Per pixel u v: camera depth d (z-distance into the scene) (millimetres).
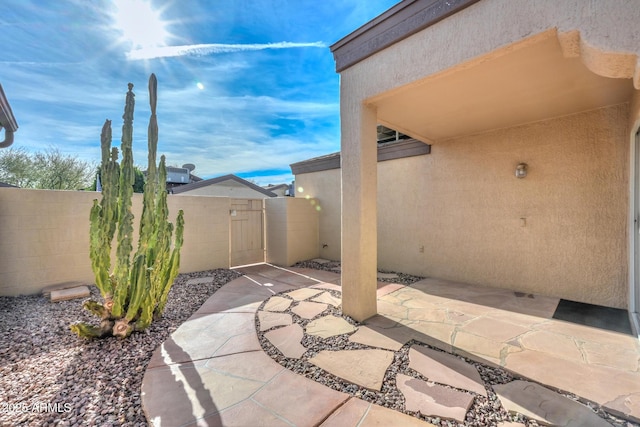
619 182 4707
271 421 2254
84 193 5996
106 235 3883
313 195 10164
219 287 6309
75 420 2299
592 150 4930
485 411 2348
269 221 9383
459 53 3154
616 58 2279
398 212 7711
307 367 3033
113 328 3676
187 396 2559
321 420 2262
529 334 3785
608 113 4766
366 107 4301
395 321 4270
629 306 4488
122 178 3898
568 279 5223
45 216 5582
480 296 5484
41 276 5543
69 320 4336
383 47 3863
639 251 4301
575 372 2898
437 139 6777
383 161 8016
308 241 9625
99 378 2873
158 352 3381
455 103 4555
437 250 6980
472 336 3742
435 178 6973
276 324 4191
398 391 2617
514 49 2854
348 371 2949
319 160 9844
